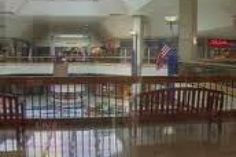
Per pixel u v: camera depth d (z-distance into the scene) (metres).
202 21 15.32
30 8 20.83
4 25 22.12
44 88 7.18
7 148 5.13
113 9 20.66
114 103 7.14
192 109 6.66
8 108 6.20
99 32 23.00
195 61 12.65
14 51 21.23
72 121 6.51
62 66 16.48
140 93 6.61
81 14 21.44
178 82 7.29
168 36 18.56
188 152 5.00
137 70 17.56
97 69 18.00
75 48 22.98
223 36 15.33
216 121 6.68
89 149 5.10
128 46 20.86
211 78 7.29
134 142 5.44
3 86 6.99
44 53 22.34
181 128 6.24
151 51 19.12
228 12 15.18
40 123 6.39
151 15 19.72
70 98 7.20
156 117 6.60
